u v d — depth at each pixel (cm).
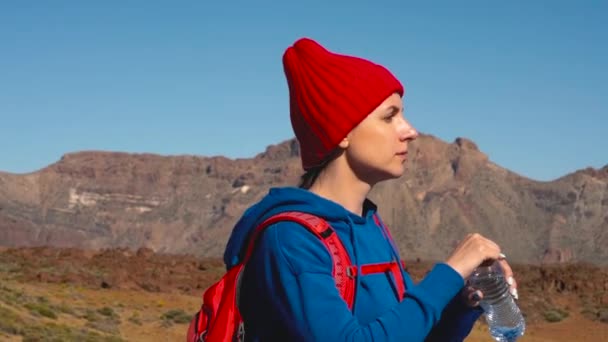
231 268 288
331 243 272
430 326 257
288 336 266
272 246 271
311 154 298
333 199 294
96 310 4753
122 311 5084
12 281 5859
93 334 3681
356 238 280
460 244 277
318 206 278
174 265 8456
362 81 286
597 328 6081
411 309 257
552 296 7094
